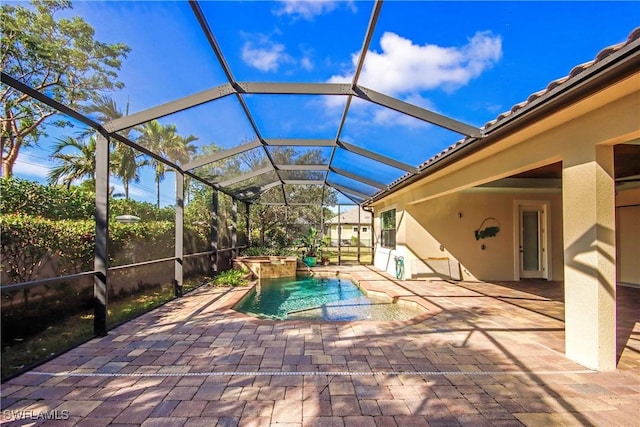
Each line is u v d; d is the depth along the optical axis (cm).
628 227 852
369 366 338
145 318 519
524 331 459
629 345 406
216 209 958
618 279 875
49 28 334
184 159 680
